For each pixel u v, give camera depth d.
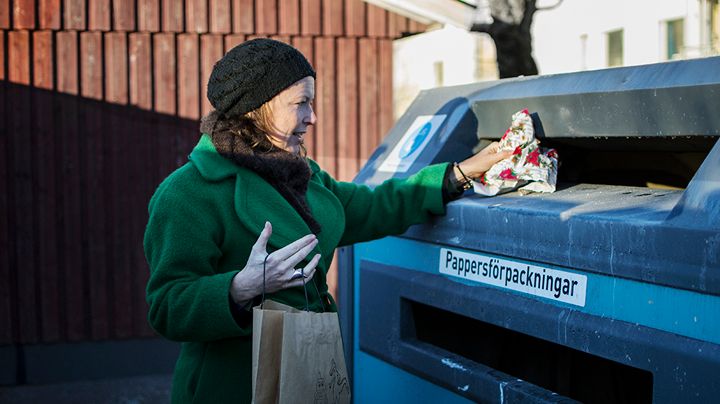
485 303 2.11
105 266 6.70
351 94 7.05
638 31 9.23
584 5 10.44
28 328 6.63
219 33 6.74
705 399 1.55
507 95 2.37
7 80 6.47
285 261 1.83
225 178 1.99
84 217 6.66
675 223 1.62
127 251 6.72
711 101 1.81
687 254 1.58
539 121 2.26
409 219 2.33
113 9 6.55
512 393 2.00
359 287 2.68
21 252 6.59
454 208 2.24
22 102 6.50
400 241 2.48
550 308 1.92
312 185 2.19
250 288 1.83
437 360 2.28
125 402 6.07
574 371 2.42
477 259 2.16
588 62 10.42
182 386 2.04
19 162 6.54
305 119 2.04
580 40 10.56
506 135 2.26
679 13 8.38
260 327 1.77
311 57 6.98
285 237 1.98
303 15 6.88
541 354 2.48
